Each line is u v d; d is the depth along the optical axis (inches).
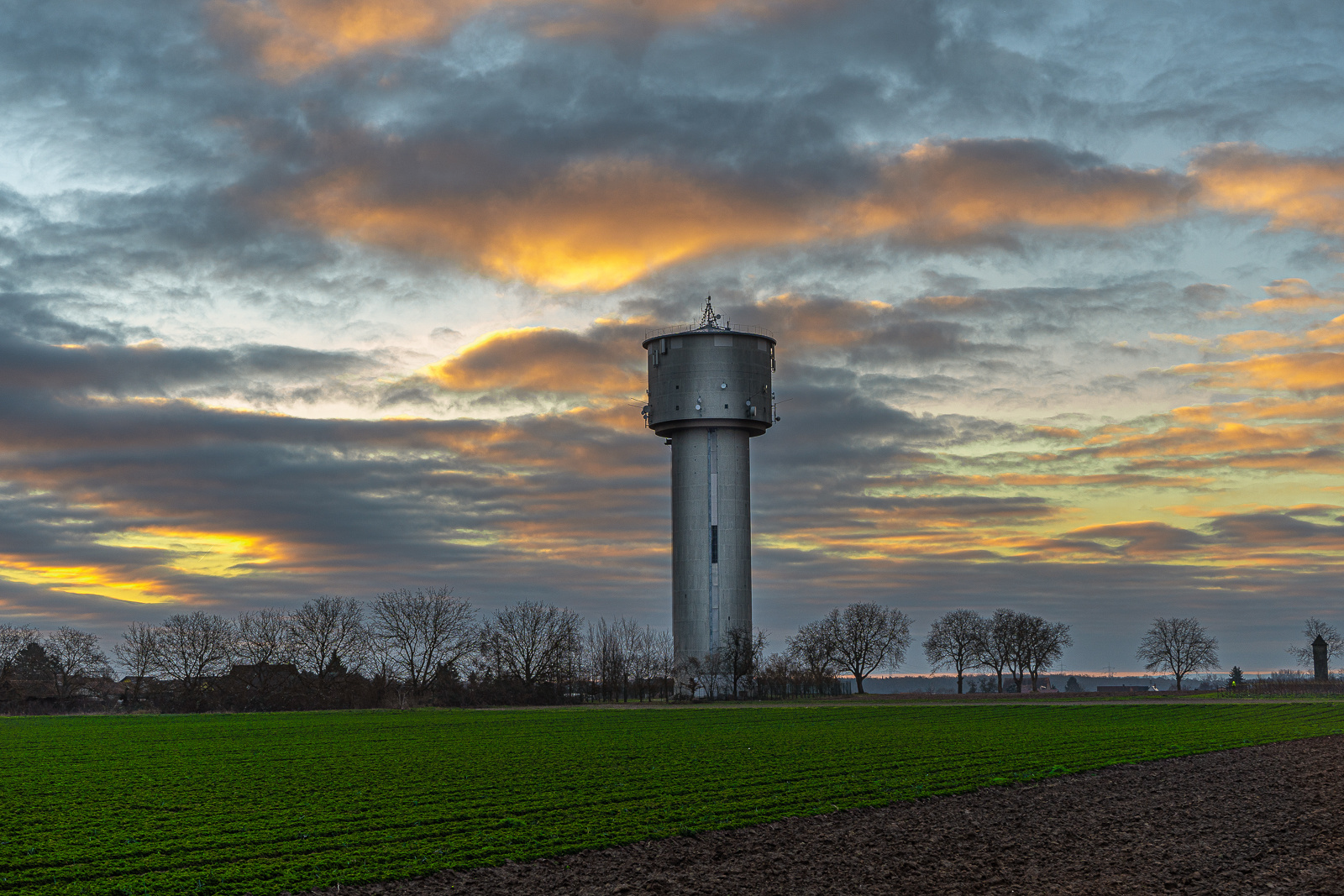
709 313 6417.3
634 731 3336.6
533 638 6624.0
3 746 2876.5
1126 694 6328.7
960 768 2167.8
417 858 1264.8
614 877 1184.2
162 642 6314.0
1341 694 5989.2
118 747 2802.7
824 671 7194.9
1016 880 1166.3
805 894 1109.1
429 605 6624.0
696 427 6225.4
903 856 1288.1
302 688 6097.4
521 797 1761.8
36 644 6801.2
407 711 5036.9
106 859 1273.4
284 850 1321.4
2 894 1099.3
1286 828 1476.4
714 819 1519.4
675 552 6245.1
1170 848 1333.7
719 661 6067.9
